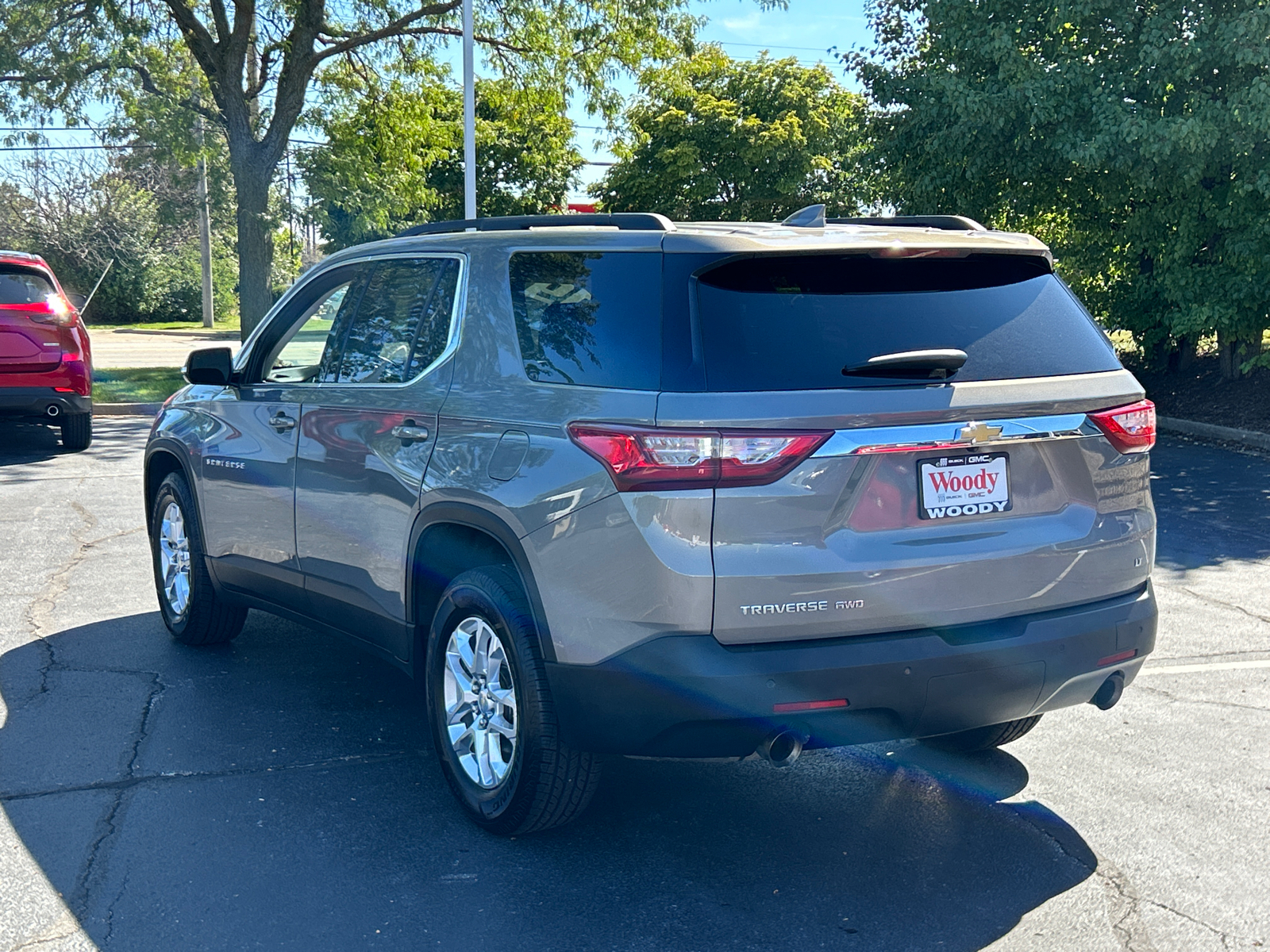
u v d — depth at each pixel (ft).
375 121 81.35
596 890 11.08
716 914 10.65
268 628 19.92
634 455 10.34
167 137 69.26
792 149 124.88
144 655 18.24
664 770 14.03
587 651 10.79
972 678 10.84
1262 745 14.89
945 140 50.67
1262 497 32.63
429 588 13.21
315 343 15.72
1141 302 52.42
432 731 12.94
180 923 10.41
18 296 38.52
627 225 12.01
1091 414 11.67
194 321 170.40
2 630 19.52
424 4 73.36
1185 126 42.78
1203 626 20.25
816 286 11.01
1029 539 11.30
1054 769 14.12
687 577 10.15
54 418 39.88
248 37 71.00
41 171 162.50
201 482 17.44
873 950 10.05
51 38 69.31
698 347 10.49
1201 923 10.52
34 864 11.46
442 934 10.28
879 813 12.85
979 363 11.13
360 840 12.05
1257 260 45.62
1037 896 11.00
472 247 13.28
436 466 12.59
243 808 12.76
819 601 10.35
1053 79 46.32
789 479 10.21
